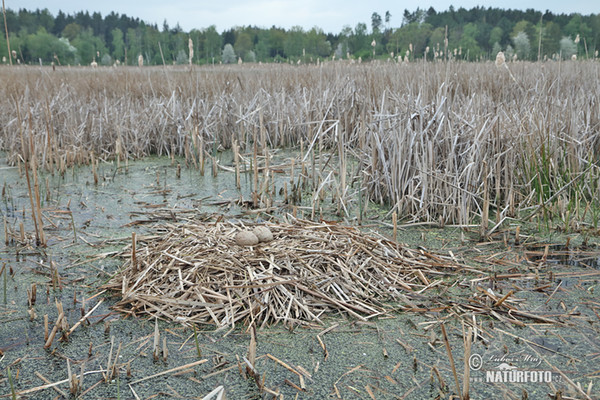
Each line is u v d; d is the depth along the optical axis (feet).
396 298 10.61
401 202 15.98
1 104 30.96
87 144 26.23
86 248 13.62
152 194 18.89
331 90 28.73
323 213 16.48
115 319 9.94
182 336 9.32
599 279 11.32
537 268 11.91
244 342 9.10
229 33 192.85
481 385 7.79
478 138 15.92
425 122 16.61
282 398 7.52
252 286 10.12
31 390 7.73
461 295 10.71
